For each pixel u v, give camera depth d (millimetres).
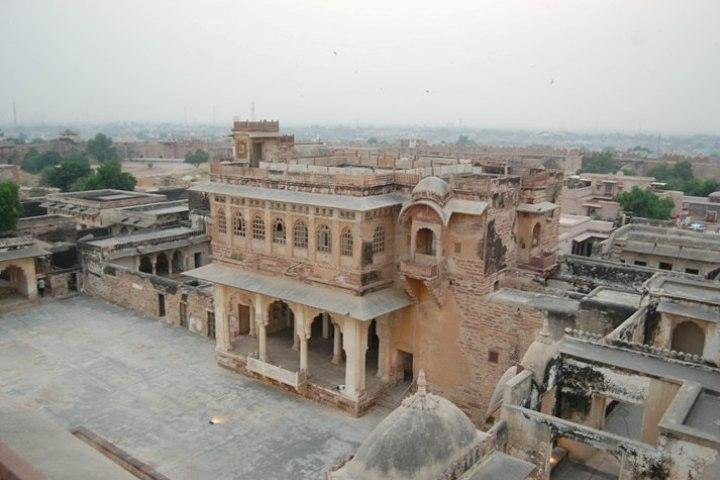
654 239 50438
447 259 32969
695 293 29516
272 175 36062
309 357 38750
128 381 37812
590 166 150875
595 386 23172
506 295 32562
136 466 23438
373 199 32625
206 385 37281
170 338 45562
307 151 54875
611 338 24609
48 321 49094
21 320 49188
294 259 35594
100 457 11406
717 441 16828
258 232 37406
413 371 35406
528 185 35031
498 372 32219
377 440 15891
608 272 39031
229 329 39844
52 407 34156
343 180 32875
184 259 61781
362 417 33344
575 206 79125
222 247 39562
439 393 34438
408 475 15188
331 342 41156
